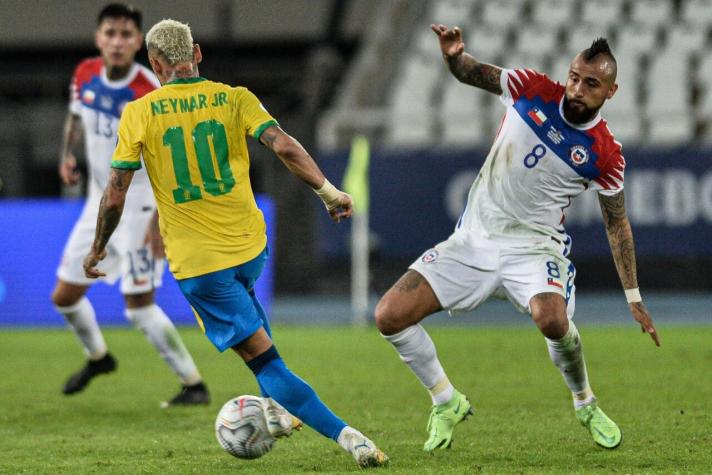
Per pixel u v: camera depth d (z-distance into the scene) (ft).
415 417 82.69
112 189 59.21
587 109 65.00
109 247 92.48
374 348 139.64
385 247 197.88
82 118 92.73
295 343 146.92
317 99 242.58
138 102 59.52
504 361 122.21
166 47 59.52
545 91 66.69
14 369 120.67
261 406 60.64
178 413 86.99
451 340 149.89
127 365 122.93
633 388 97.60
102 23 90.99
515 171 67.31
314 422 59.47
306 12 274.16
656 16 249.55
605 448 67.31
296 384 59.26
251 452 60.49
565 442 70.33
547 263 67.15
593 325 174.19
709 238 193.36
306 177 57.67
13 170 249.75
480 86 68.49
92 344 95.25
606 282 208.23
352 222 196.44
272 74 271.69
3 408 90.48
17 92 280.31
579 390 68.28
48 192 259.60
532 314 65.98
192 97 59.47
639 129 221.25
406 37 254.47
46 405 92.27
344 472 60.03
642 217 194.39
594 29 247.29
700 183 193.26
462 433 74.23
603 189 67.46
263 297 179.01
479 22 253.24
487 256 67.67
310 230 224.33
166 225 60.08
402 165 197.16
